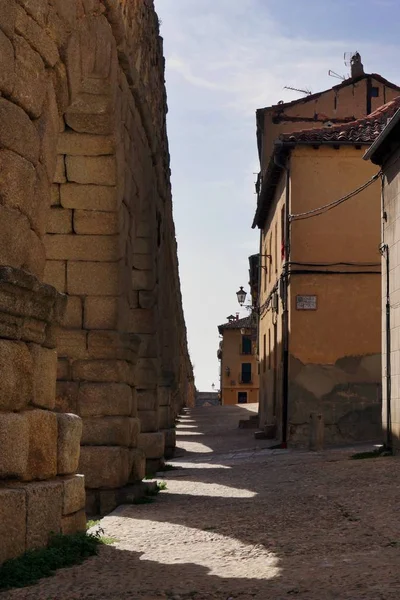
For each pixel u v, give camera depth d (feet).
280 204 81.20
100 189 37.63
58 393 36.42
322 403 71.15
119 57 39.14
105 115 36.86
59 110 25.00
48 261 37.52
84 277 37.45
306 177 73.46
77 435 23.43
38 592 17.08
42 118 22.77
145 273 52.42
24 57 21.21
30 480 20.71
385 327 54.03
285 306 74.28
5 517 18.42
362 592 15.64
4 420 18.84
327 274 72.23
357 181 73.31
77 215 37.60
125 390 36.88
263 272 103.19
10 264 20.40
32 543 20.01
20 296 19.52
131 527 27.68
